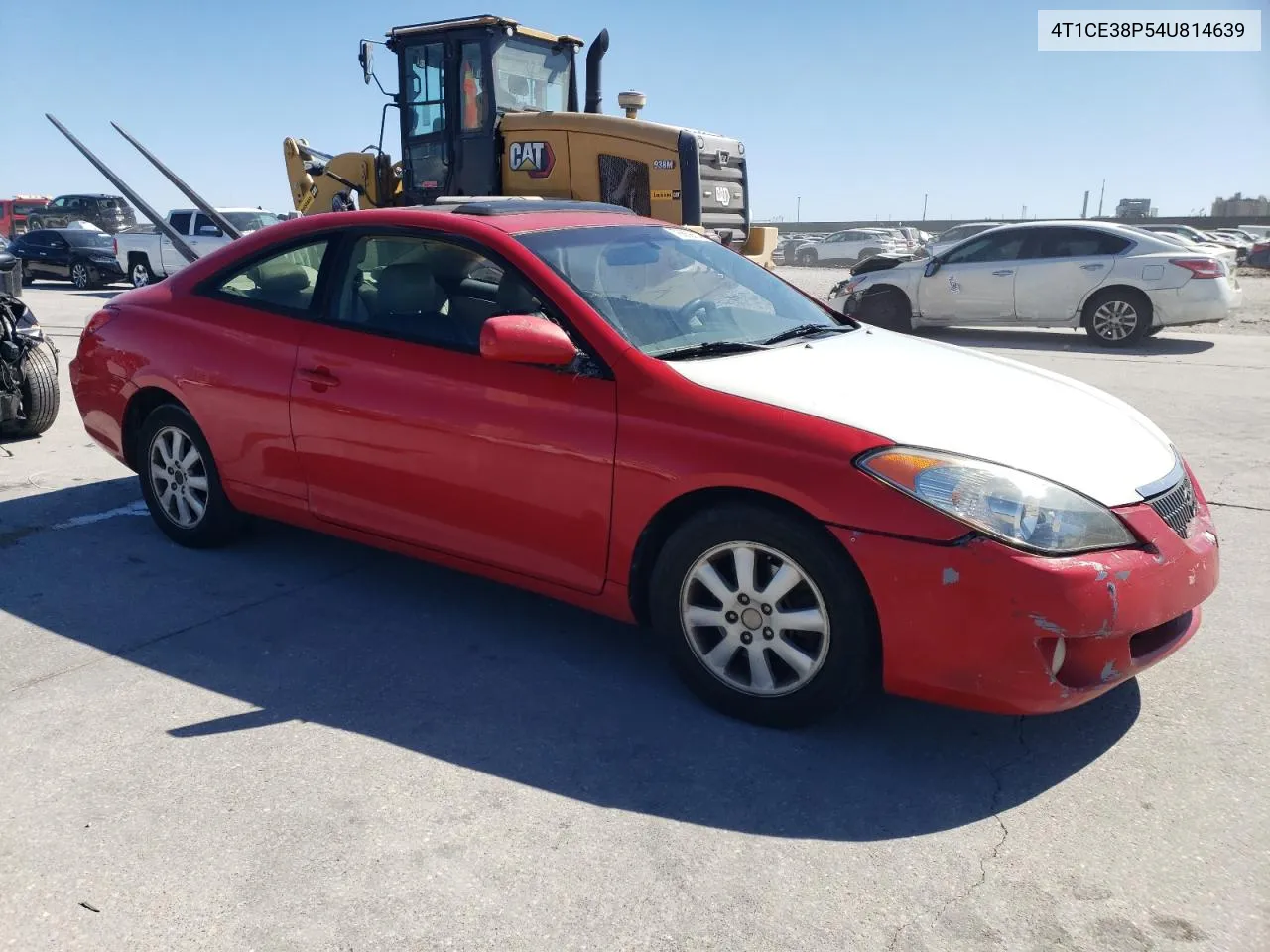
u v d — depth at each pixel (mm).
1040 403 3422
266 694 3430
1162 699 3410
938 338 13688
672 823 2742
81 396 4984
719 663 3279
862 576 2945
